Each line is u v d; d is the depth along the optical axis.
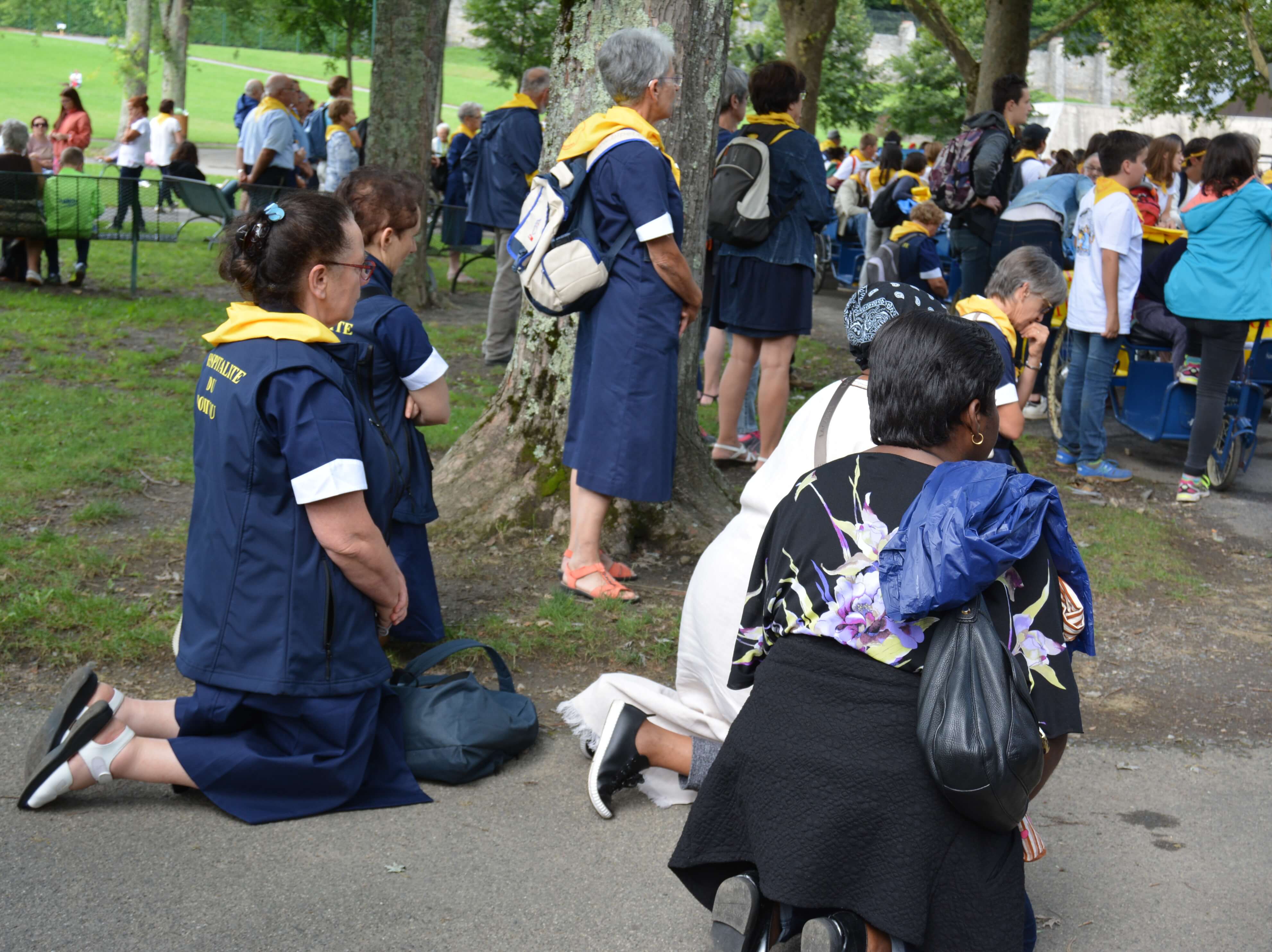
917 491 2.24
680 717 3.26
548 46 30.72
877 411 2.37
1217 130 30.62
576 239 4.35
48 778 2.96
